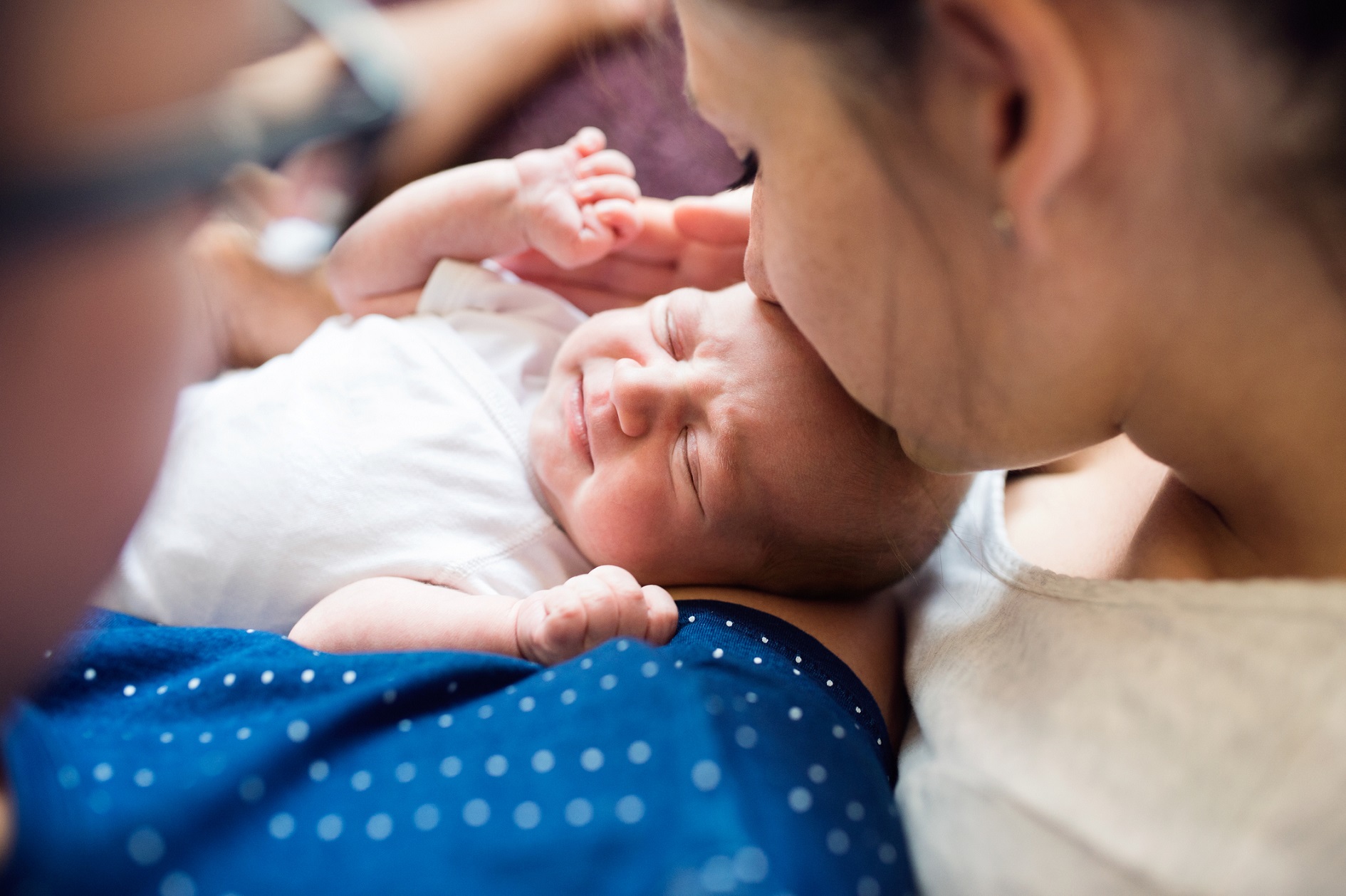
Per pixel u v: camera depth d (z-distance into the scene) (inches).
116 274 16.7
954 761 28.4
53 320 16.2
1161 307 23.7
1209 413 25.5
